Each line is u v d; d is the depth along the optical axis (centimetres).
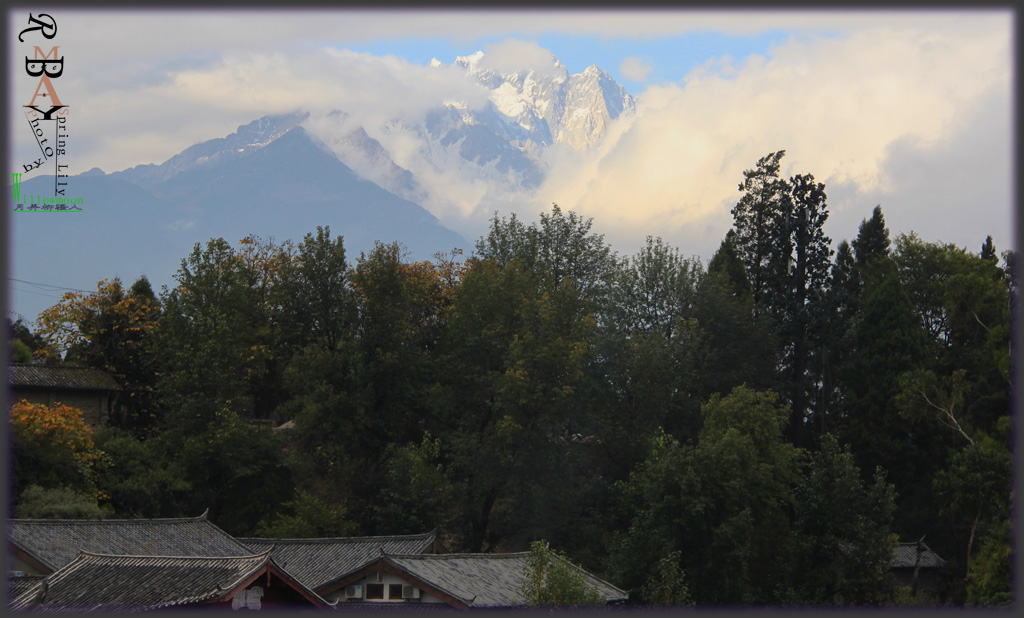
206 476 6450
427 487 6266
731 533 5519
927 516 7194
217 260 7394
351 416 6831
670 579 5088
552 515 6494
